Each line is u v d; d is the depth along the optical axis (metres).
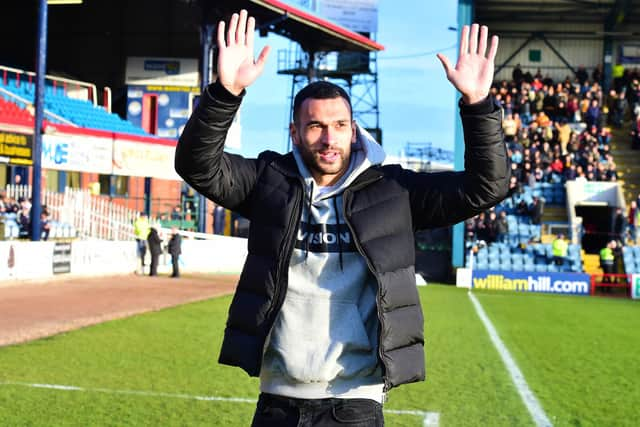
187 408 7.28
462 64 2.96
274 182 3.12
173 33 39.56
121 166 29.17
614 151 36.44
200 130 2.94
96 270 24.55
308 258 3.06
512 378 9.34
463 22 32.53
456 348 11.78
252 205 3.16
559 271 30.02
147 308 15.84
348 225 3.04
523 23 38.41
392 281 3.01
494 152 2.96
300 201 3.06
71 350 10.24
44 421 6.65
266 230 3.08
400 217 3.08
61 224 26.86
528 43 38.69
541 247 30.94
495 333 13.80
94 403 7.36
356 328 3.03
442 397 8.16
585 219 35.59
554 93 37.91
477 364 10.33
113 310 15.17
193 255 30.84
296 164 3.15
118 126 34.44
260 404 3.15
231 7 34.97
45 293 18.02
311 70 44.00
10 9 39.78
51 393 7.72
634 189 35.22
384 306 2.98
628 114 38.34
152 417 6.90
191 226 36.75
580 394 8.52
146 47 39.84
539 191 34.19
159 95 39.16
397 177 3.16
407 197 3.12
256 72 2.94
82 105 33.94
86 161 28.09
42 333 11.69
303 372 3.00
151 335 11.91
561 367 10.30
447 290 26.89
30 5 39.72
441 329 14.25
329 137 3.00
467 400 8.03
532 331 14.38
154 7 39.66
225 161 3.09
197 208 37.94
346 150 3.06
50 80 35.19
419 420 7.13
